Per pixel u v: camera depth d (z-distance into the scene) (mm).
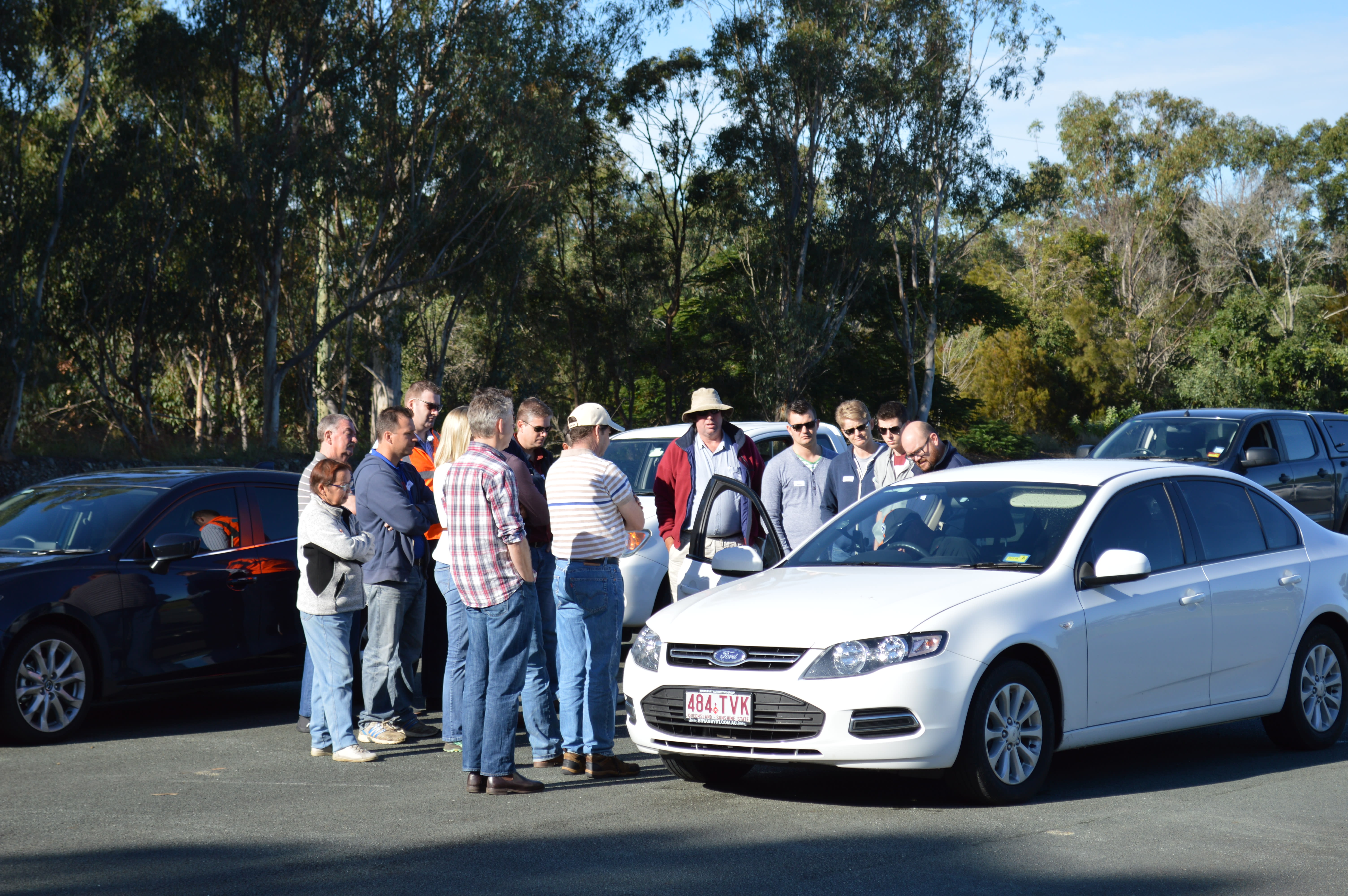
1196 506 7195
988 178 48062
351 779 6754
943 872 4867
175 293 36469
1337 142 86625
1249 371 63156
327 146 35000
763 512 8195
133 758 7359
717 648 6055
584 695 6867
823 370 48406
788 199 46781
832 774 6793
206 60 34875
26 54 33000
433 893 4629
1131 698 6477
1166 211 87125
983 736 5859
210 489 8781
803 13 45875
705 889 4660
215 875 4891
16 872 4957
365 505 7773
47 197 34188
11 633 7625
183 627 8359
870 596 6105
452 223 37812
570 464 6836
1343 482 16203
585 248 50344
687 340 51406
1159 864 4969
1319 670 7520
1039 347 68688
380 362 40188
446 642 9070
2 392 33625
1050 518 6684
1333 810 5910
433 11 36281
